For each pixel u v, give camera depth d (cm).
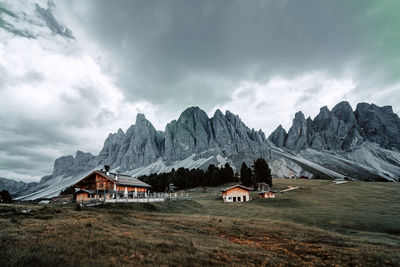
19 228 1541
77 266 879
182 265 1087
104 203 3741
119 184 5178
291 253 1670
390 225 3400
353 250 1833
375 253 1738
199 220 2872
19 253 934
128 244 1330
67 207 3272
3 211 2538
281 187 10088
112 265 944
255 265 1252
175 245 1431
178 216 3212
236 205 5941
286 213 4516
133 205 3825
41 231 1477
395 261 1559
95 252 1104
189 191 11044
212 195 8644
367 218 3875
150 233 1764
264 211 4834
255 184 10125
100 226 1789
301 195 7556
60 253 1020
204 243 1628
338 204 5941
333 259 1573
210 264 1161
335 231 3034
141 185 6106
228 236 2167
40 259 887
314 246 1927
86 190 5212
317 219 3856
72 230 1540
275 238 2192
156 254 1191
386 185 9675
